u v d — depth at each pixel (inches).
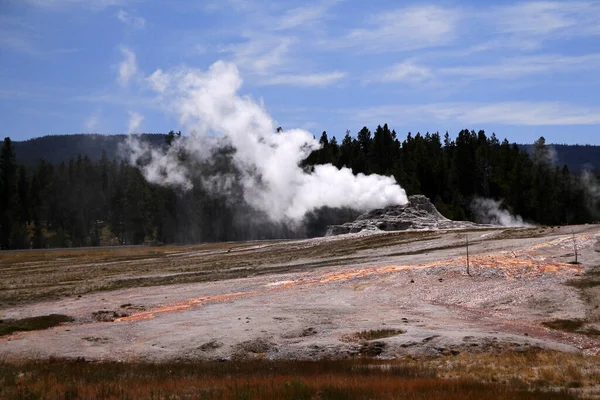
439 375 967.0
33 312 1761.8
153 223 6338.6
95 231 6476.4
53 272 2967.5
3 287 2395.4
